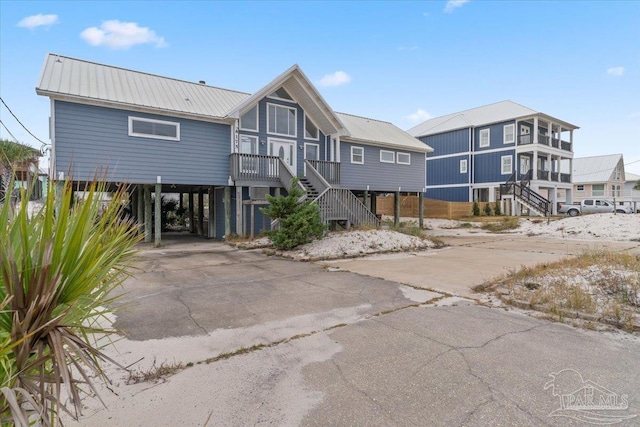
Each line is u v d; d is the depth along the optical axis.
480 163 27.83
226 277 7.02
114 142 11.11
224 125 13.45
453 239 14.42
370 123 20.98
